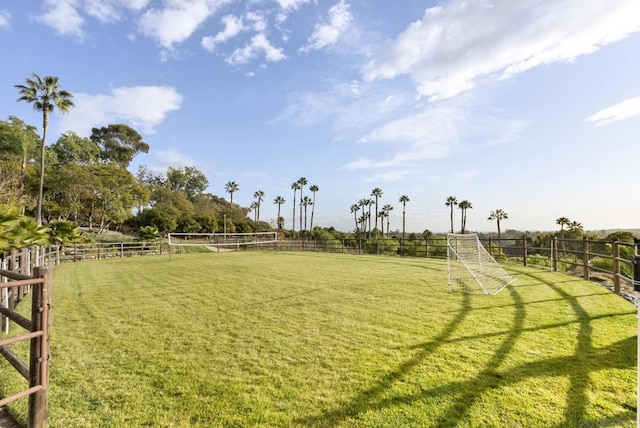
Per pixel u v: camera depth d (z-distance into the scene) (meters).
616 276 5.83
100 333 4.15
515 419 2.13
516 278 7.90
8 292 5.15
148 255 19.80
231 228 47.22
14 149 30.06
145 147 58.94
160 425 2.15
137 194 39.22
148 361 3.22
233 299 6.11
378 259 14.41
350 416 2.21
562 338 3.59
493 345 3.44
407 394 2.48
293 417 2.21
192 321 4.66
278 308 5.34
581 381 2.61
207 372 2.95
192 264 12.94
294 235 57.03
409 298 5.93
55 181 29.47
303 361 3.15
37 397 2.05
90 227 33.91
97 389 2.65
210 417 2.23
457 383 2.63
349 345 3.57
